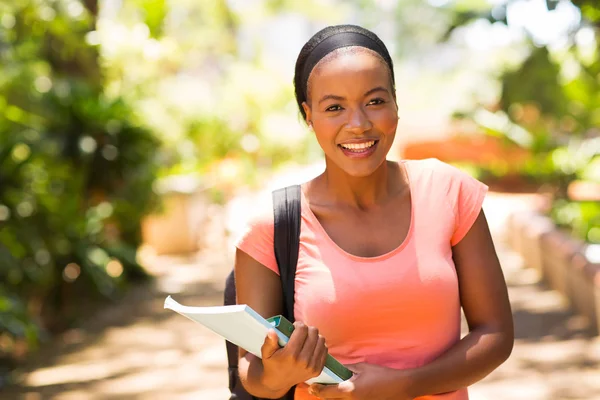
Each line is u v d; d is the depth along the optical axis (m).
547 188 13.03
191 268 12.59
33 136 8.45
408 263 2.03
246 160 20.36
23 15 9.34
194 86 21.42
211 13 24.30
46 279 8.55
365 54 2.02
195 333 8.31
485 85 14.65
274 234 2.10
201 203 15.20
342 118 2.01
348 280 2.01
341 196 2.10
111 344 8.00
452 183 2.13
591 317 7.43
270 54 33.44
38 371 7.11
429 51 41.09
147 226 14.06
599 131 13.48
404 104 30.84
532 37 8.09
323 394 1.98
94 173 10.43
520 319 7.91
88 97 10.24
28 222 8.31
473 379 2.06
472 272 2.12
